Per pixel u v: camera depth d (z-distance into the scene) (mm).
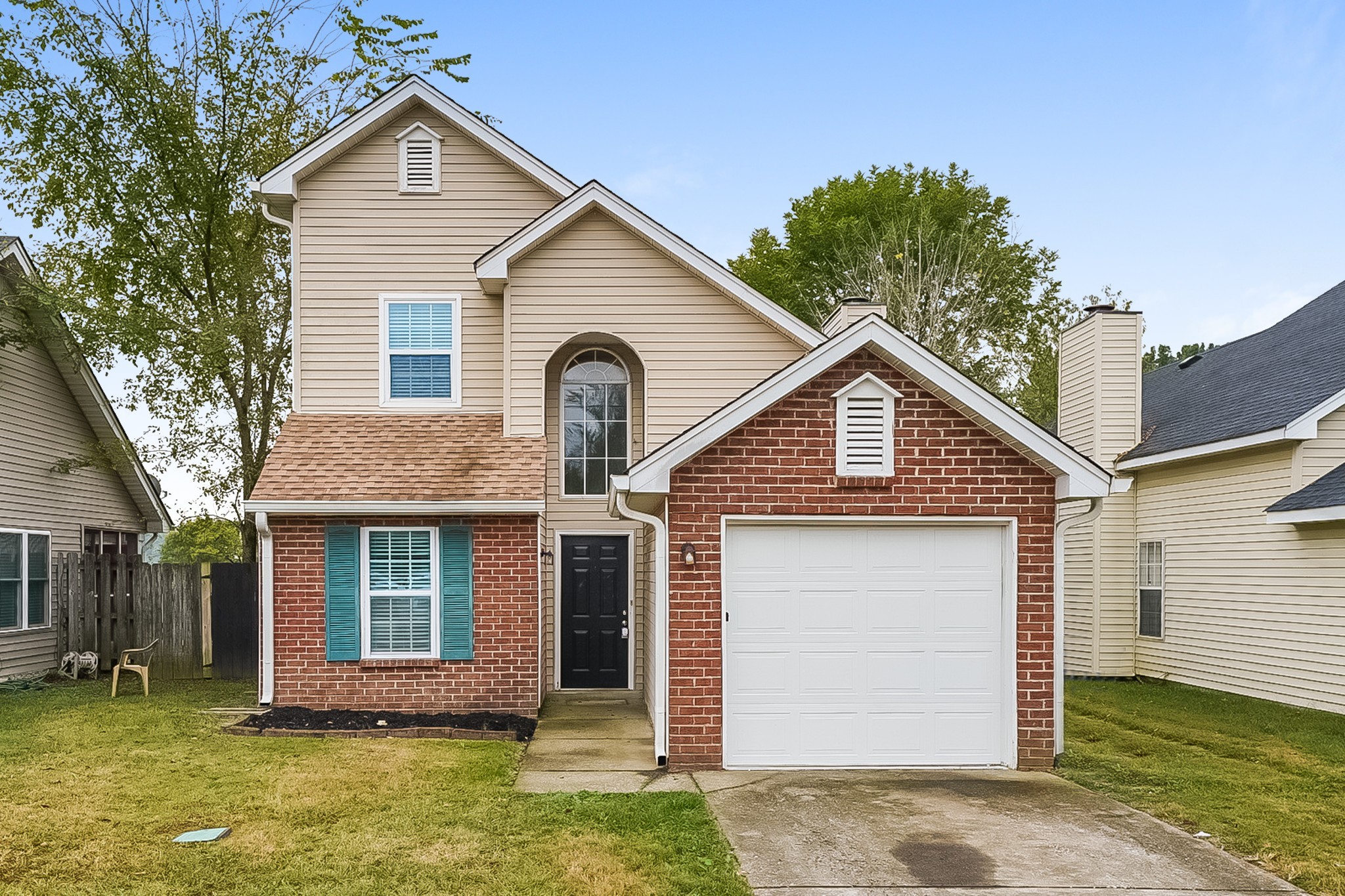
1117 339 16000
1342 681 11391
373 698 11227
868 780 8344
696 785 8117
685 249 12625
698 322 12805
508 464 11914
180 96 16359
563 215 12445
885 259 28219
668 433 12711
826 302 32281
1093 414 16094
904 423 8977
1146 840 6699
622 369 13938
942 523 9000
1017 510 8961
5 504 13867
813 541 9000
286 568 11250
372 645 11328
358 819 6945
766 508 8836
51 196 16438
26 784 7797
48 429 15219
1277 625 12508
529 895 5551
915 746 8914
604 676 13406
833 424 8930
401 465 11859
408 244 13328
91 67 15406
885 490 8906
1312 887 5832
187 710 11219
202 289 17359
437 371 13250
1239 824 7020
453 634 11312
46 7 14875
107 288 16922
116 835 6535
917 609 9016
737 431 8852
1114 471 15922
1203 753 9469
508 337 12625
